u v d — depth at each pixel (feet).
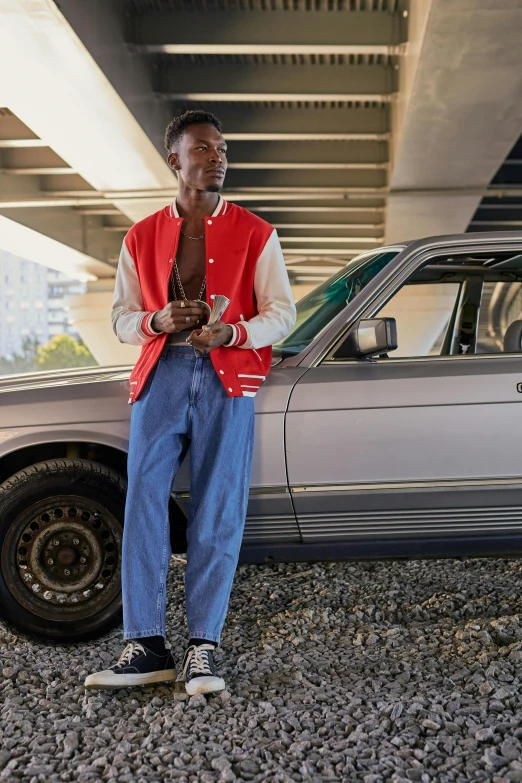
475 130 46.88
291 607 13.41
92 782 7.57
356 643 11.35
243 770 7.78
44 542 11.41
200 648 9.80
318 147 59.93
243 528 10.61
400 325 12.55
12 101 41.98
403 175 57.16
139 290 10.75
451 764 7.72
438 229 71.61
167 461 10.06
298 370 11.75
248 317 10.38
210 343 9.50
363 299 11.96
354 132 53.88
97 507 11.35
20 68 37.27
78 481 11.32
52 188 67.05
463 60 36.73
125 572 9.87
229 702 9.40
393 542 11.84
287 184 63.72
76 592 11.41
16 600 11.36
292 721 8.68
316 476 11.45
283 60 47.26
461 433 11.50
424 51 35.91
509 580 14.79
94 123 45.16
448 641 11.31
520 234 12.19
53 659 11.01
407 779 7.38
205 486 10.04
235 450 10.07
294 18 40.96
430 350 12.71
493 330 12.85
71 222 81.66
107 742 8.52
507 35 34.17
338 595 14.01
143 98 45.55
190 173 10.07
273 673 10.28
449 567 15.93
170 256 10.16
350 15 40.27
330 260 96.78
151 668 9.77
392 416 11.46
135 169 56.70
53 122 45.47
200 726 8.72
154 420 9.96
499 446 11.53
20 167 62.08
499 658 10.41
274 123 54.49
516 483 11.58
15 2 30.73
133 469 9.97
